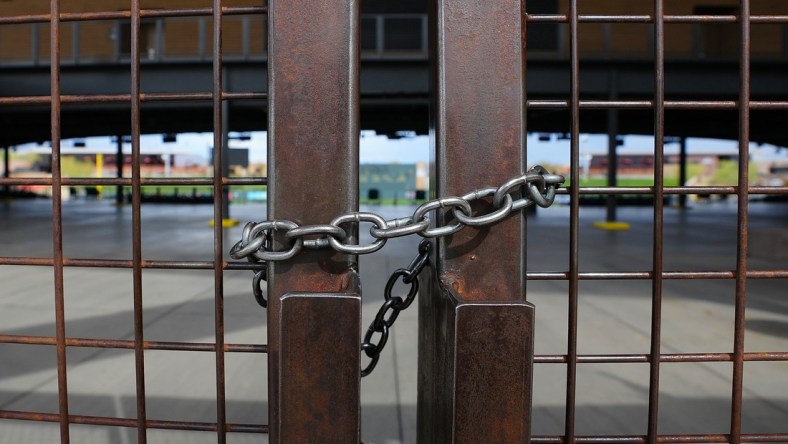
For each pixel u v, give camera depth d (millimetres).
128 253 9164
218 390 1243
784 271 1260
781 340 4078
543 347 3855
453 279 1107
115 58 15562
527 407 955
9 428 2604
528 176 1043
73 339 1298
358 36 1101
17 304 5191
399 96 15711
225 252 9266
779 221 18234
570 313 1219
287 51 1095
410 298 1192
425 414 1292
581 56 14984
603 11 18078
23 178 1276
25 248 9852
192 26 19031
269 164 1104
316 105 1095
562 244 10953
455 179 1106
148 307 5059
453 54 1108
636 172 44906
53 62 1246
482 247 1107
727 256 9172
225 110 15102
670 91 14828
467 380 953
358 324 958
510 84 1108
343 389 960
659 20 1198
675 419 2758
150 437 2523
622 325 4461
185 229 14000
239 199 38281
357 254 1021
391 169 44219
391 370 3400
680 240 11906
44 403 2918
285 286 1091
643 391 3113
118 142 29547
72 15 1238
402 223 1023
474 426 956
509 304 951
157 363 3523
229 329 4316
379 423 2717
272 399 1106
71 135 28188
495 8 1112
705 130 23984
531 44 17734
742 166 1228
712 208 29109
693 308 5125
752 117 17422
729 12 17766
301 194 1099
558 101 1189
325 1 1091
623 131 25484
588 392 3100
